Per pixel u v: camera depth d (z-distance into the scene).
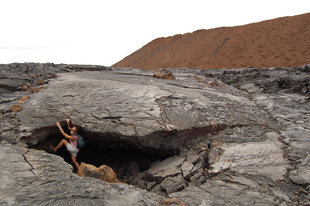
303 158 5.07
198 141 5.84
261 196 3.93
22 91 8.96
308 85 9.80
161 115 5.95
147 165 5.43
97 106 6.40
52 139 5.90
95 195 3.12
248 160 5.04
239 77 13.52
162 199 3.36
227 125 6.48
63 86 8.41
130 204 3.04
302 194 4.10
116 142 5.59
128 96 7.12
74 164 5.72
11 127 5.63
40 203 2.91
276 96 9.70
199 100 7.70
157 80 10.31
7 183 3.23
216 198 3.81
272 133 6.38
